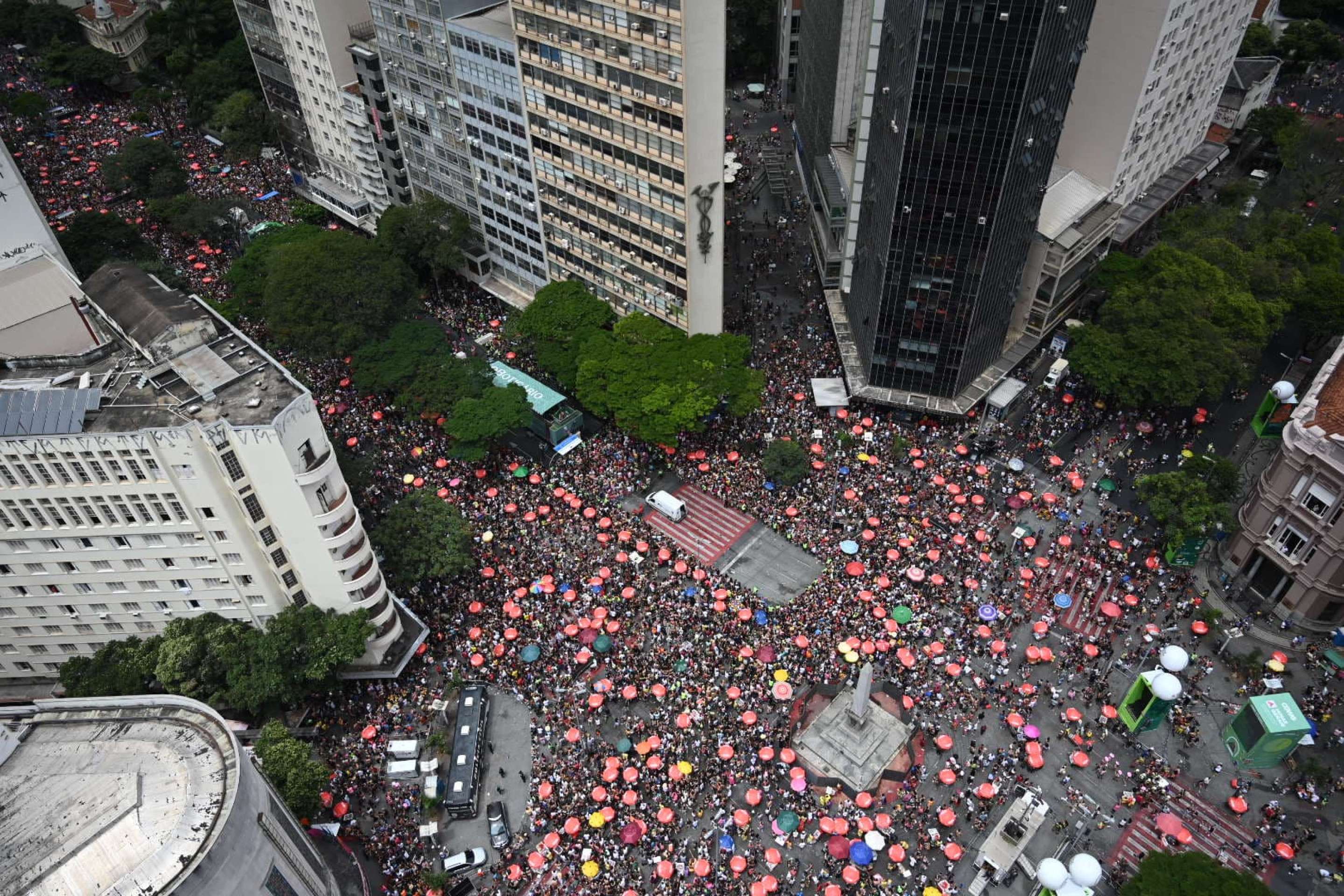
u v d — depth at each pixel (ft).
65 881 196.13
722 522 370.53
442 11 407.85
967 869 264.31
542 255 462.60
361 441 409.08
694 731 295.07
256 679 286.66
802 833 272.31
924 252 359.05
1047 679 309.22
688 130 346.95
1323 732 293.84
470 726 295.89
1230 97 553.23
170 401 279.49
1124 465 386.52
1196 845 265.95
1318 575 308.19
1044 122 338.75
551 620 329.31
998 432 400.88
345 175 544.21
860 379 416.87
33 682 331.57
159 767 216.95
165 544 292.20
